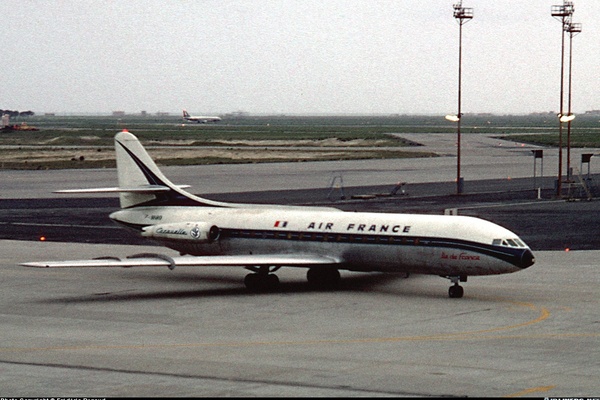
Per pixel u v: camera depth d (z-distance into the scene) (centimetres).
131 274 6378
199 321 4619
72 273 6444
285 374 3447
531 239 7988
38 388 3244
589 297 5278
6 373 3488
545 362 3638
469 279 5988
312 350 3900
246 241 5988
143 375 3444
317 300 5234
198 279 6125
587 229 8694
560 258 6906
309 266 5606
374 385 3262
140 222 6500
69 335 4272
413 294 5419
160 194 6481
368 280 5978
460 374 3431
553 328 4369
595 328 4369
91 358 3756
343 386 3247
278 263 5478
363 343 4044
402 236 5378
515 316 4694
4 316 4781
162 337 4216
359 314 4781
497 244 5084
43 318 4722
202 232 6038
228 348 3953
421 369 3519
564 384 3262
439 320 4597
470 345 3984
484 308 4938
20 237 8488
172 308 5006
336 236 5622
